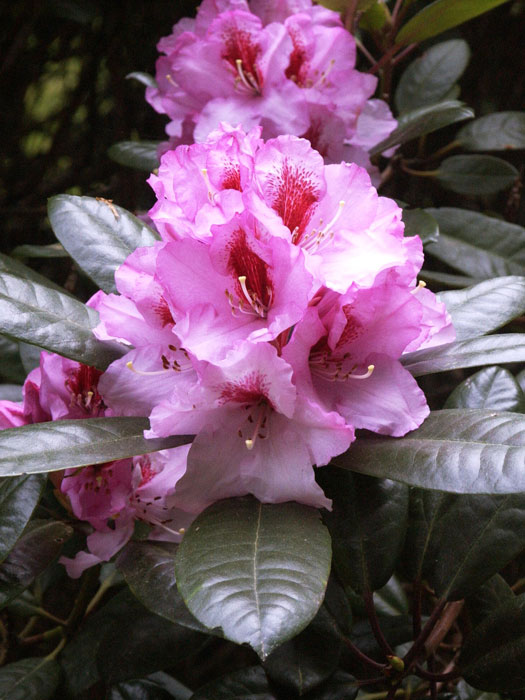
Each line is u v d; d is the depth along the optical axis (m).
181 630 0.78
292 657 0.68
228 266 0.63
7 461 0.60
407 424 0.63
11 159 1.33
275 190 0.65
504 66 1.29
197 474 0.63
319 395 0.64
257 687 0.73
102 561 0.76
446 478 0.59
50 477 0.76
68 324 0.69
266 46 0.86
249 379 0.62
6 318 0.68
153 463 0.73
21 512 0.69
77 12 1.15
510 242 1.00
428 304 0.67
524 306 0.72
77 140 1.34
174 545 0.75
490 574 0.71
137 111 1.29
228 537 0.60
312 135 0.89
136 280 0.66
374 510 0.70
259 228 0.62
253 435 0.63
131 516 0.74
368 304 0.63
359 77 0.91
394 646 0.83
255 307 0.63
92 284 1.17
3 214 1.32
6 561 0.74
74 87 1.34
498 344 0.67
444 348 0.68
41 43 1.28
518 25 1.26
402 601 0.91
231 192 0.62
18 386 0.90
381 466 0.61
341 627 0.73
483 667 0.71
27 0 1.23
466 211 1.02
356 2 0.94
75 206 0.77
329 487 0.70
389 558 0.69
